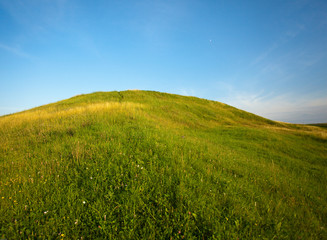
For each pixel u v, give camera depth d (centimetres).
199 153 784
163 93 4138
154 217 346
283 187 627
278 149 1542
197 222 343
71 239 302
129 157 583
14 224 317
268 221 380
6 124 1217
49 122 1150
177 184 456
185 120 2403
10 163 582
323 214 496
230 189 489
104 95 3375
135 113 1551
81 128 960
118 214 353
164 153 655
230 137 1883
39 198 387
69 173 489
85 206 372
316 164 1251
